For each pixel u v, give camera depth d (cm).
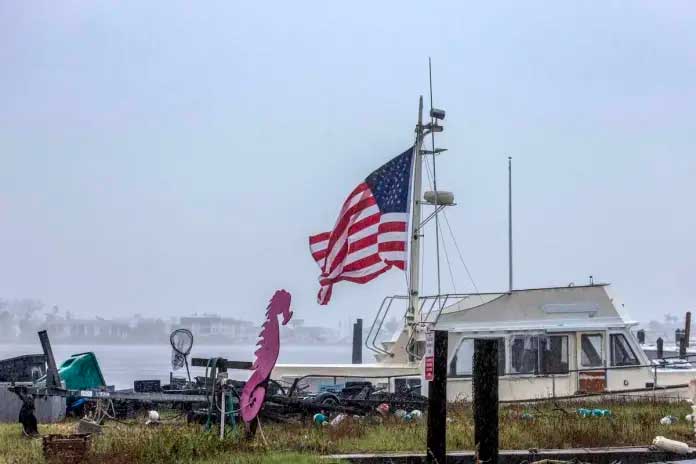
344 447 1728
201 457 1616
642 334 4447
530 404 2575
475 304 2923
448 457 1648
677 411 2270
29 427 1986
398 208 2900
